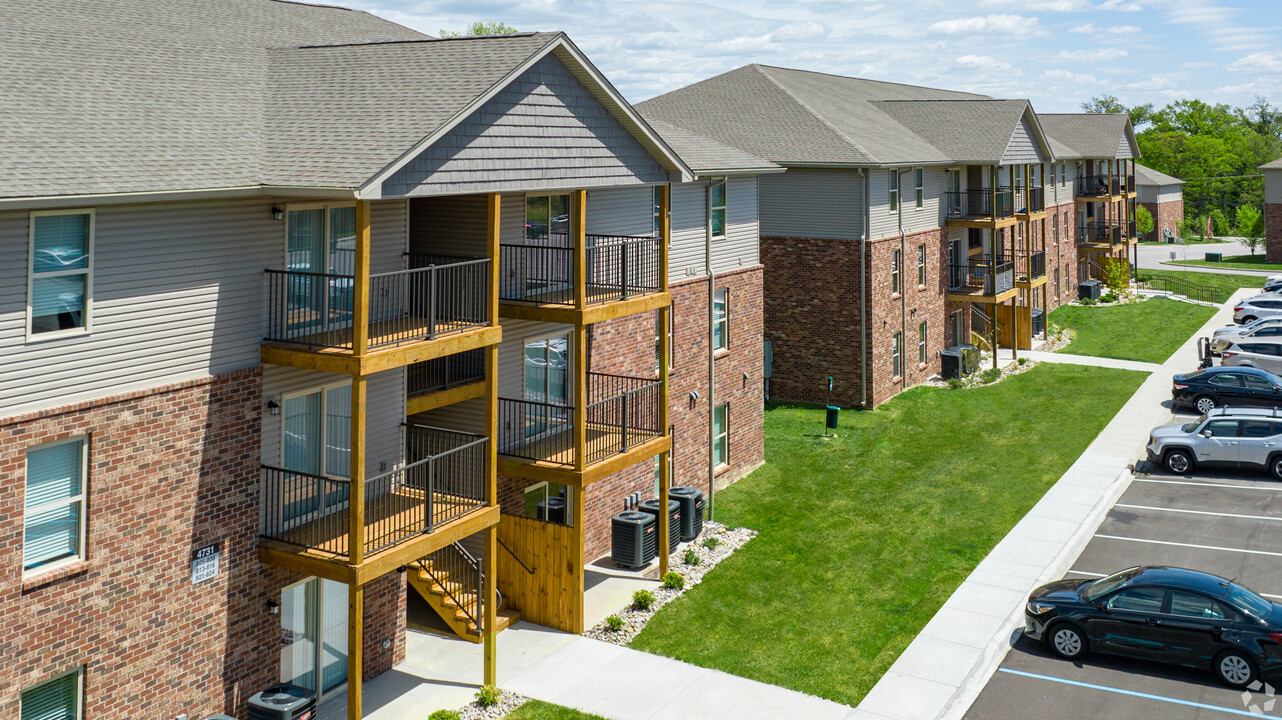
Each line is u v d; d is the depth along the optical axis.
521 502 21.59
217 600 15.22
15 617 12.76
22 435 12.69
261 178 14.76
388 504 17.67
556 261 22.09
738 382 29.41
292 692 15.51
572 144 19.08
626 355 24.30
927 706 16.91
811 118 37.97
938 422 34.97
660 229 22.03
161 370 14.26
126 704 14.12
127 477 13.91
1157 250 92.38
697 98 41.59
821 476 29.48
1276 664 17.14
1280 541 24.16
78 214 13.17
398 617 18.52
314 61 19.44
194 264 14.55
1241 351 39.22
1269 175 81.31
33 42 16.61
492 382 17.67
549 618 20.23
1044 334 48.94
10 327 12.55
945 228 41.84
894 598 21.30
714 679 18.00
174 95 16.69
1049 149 47.28
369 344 15.70
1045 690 17.52
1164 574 18.58
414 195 15.51
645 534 23.17
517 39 18.16
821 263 36.62
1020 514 26.19
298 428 16.61
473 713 16.78
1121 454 31.36
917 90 56.84
